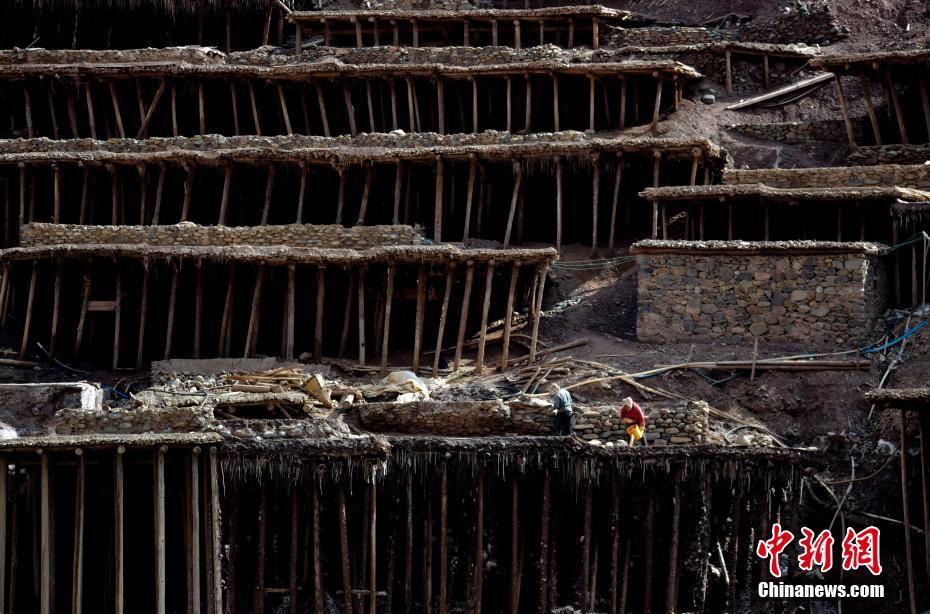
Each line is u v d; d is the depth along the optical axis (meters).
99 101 140.00
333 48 142.00
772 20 142.88
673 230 123.12
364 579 92.75
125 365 115.56
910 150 125.00
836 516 95.31
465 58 138.50
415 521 94.31
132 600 93.50
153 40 154.00
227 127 140.50
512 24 145.38
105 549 92.88
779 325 106.31
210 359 111.44
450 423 98.38
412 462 91.69
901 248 109.62
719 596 92.75
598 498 93.50
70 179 130.50
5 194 130.75
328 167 125.06
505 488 94.19
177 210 129.88
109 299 116.12
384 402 100.25
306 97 137.75
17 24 153.88
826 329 105.62
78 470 88.94
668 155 120.00
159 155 125.06
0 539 88.00
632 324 112.31
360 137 128.88
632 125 133.50
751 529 91.75
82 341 115.12
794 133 130.75
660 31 143.25
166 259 112.50
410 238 117.12
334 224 121.88
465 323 109.44
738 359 104.56
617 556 91.12
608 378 103.50
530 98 132.38
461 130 137.38
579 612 92.00
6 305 115.31
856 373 102.62
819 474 97.12
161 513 88.25
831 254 106.00
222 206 124.69
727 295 107.44
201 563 90.88
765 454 90.25
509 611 92.44
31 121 139.12
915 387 99.56
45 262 114.88
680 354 106.00
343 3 154.75
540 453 91.44
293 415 100.31
